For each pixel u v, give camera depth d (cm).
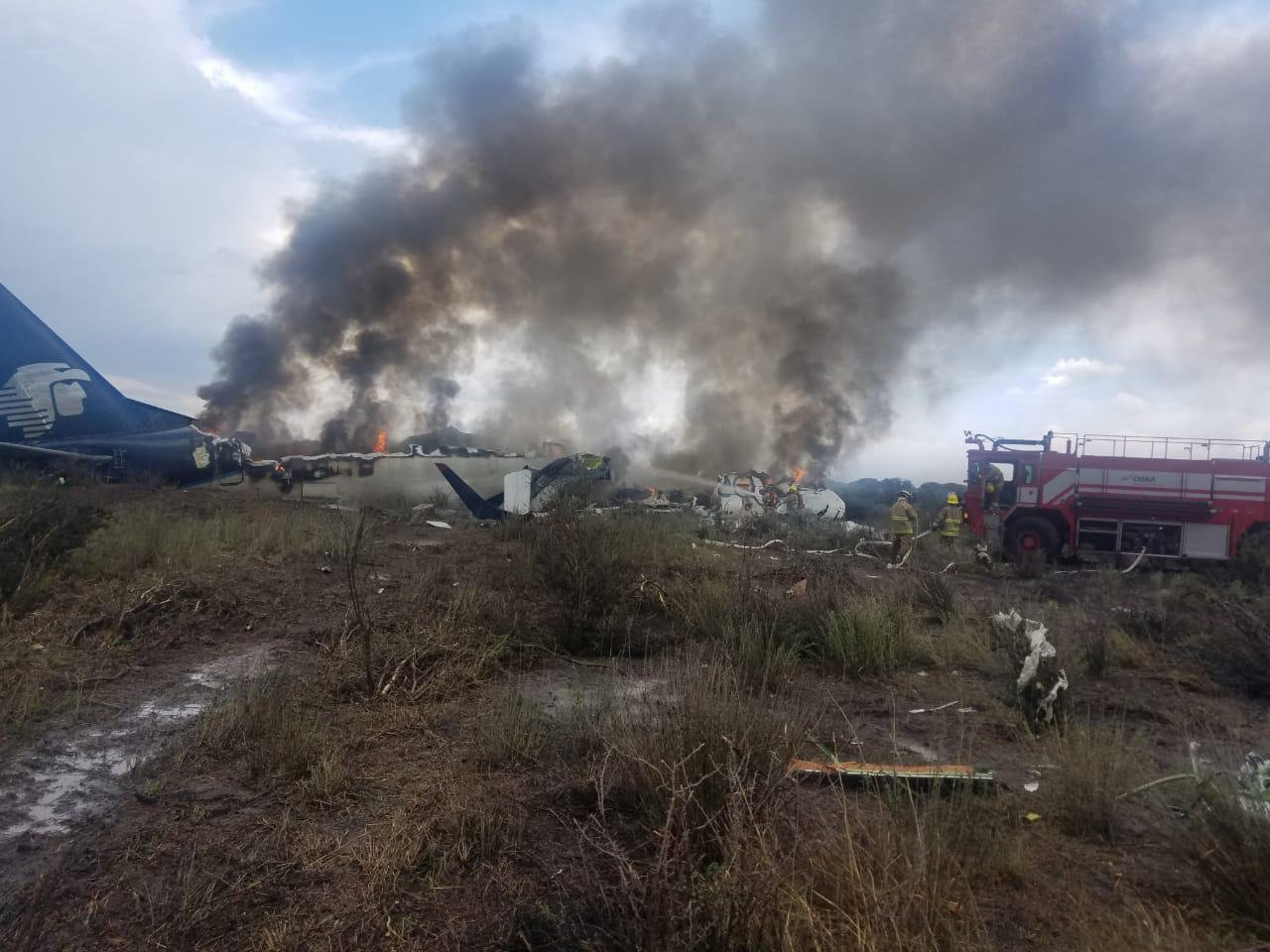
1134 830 404
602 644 761
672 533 1246
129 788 438
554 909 321
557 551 878
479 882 349
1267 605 922
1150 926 310
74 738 506
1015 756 516
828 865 323
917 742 541
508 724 509
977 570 1714
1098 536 2034
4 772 454
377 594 892
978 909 321
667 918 275
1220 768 471
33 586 768
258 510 1472
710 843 351
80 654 668
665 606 866
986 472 2084
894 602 884
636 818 404
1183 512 2005
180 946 301
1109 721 602
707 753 397
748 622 763
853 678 706
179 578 871
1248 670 717
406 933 313
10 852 369
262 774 453
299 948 303
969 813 382
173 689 606
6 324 1856
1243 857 335
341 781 440
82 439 1927
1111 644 795
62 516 880
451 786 437
